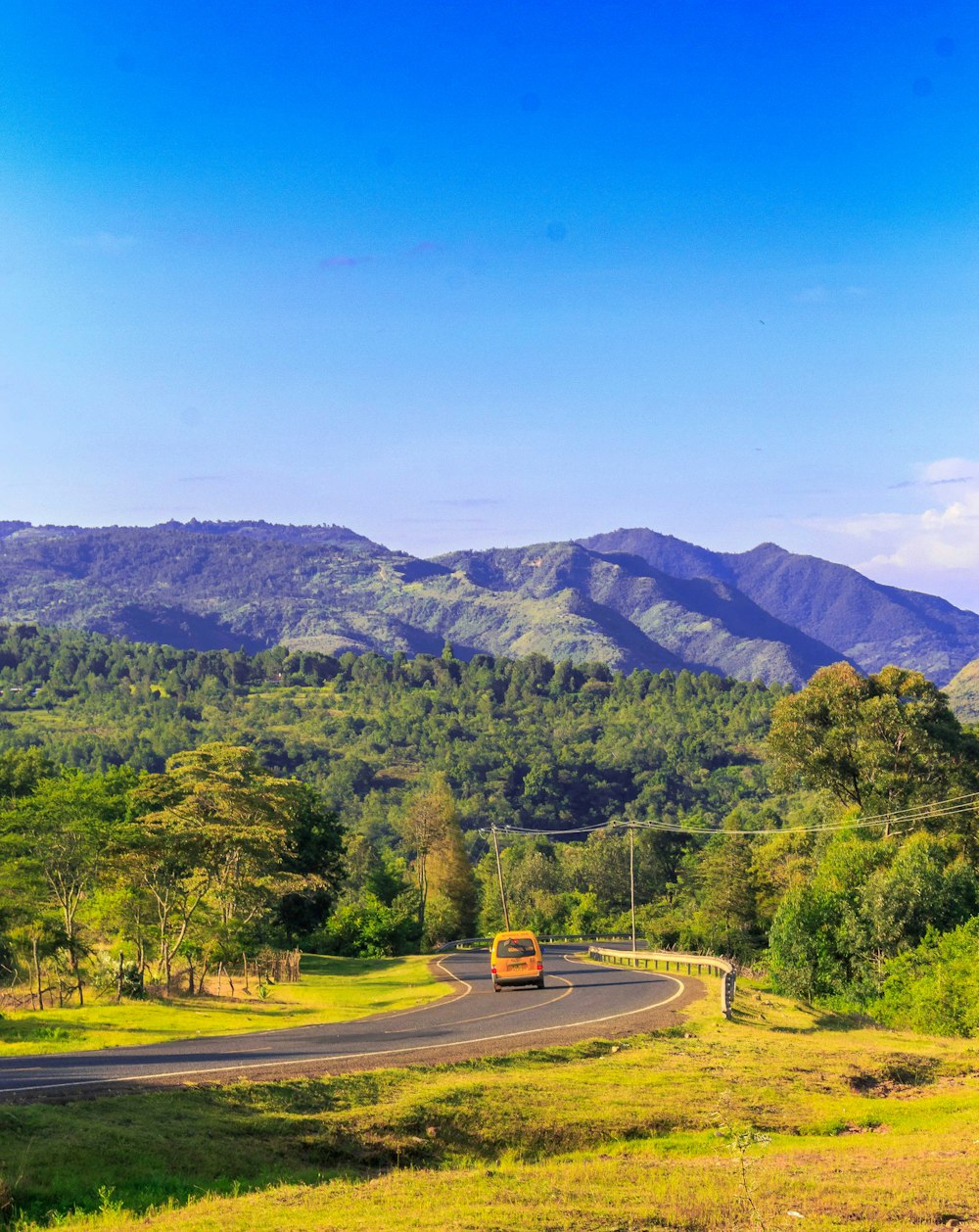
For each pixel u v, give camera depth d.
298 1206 15.66
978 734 87.00
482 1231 14.36
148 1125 18.73
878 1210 16.14
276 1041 29.41
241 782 53.88
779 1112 24.59
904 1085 29.06
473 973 59.03
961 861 64.62
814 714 85.81
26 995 41.75
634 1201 16.50
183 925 49.97
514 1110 22.56
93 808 53.28
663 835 157.62
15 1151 16.61
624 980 49.06
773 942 62.50
